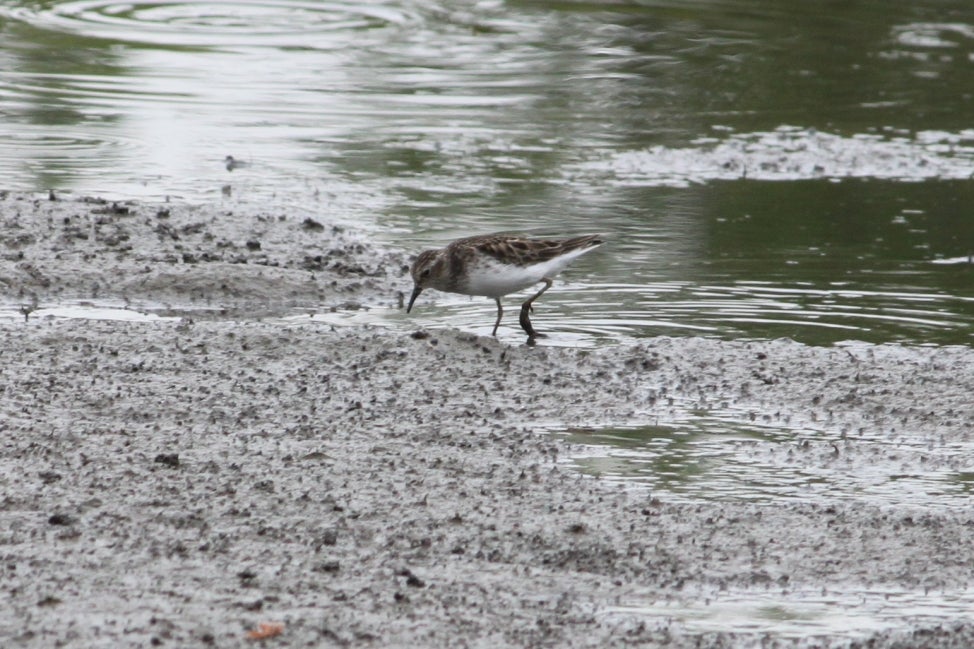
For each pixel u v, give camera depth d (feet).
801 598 27.78
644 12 115.65
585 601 27.22
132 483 32.07
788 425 38.91
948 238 63.00
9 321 46.47
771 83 94.53
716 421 39.06
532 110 86.74
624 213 65.98
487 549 29.50
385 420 37.88
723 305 51.57
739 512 32.07
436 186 69.87
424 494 32.37
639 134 81.97
